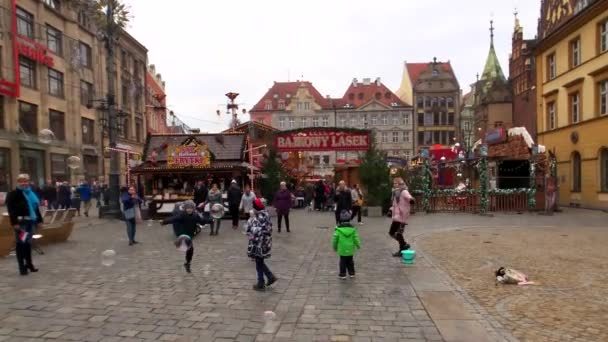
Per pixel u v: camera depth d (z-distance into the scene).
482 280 7.62
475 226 15.97
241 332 5.09
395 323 5.41
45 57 31.22
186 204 8.64
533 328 5.22
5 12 27.19
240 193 15.87
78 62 35.75
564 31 26.98
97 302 6.27
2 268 8.70
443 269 8.55
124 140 45.22
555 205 22.06
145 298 6.49
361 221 17.73
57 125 33.50
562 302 6.30
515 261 9.26
